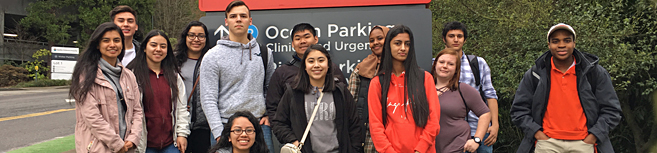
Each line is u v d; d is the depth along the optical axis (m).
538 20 6.30
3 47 32.16
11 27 36.31
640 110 6.92
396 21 4.07
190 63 3.95
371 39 3.60
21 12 34.88
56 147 7.62
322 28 4.17
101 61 3.01
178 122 3.52
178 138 3.49
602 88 3.32
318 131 3.15
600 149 3.37
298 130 3.15
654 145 6.82
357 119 3.24
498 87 6.54
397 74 3.15
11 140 8.56
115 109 3.00
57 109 14.44
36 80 27.97
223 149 3.24
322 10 4.21
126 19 4.19
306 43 3.62
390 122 3.05
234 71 3.42
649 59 6.00
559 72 3.44
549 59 3.48
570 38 3.31
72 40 37.19
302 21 4.21
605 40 6.02
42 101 17.08
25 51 32.72
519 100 3.65
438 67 3.23
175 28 35.03
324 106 3.18
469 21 7.91
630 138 7.36
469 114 3.77
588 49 6.03
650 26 6.37
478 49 7.21
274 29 4.25
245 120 3.22
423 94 2.98
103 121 2.89
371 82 3.16
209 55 3.43
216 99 3.41
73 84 2.87
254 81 3.49
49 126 10.58
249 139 3.22
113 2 34.25
